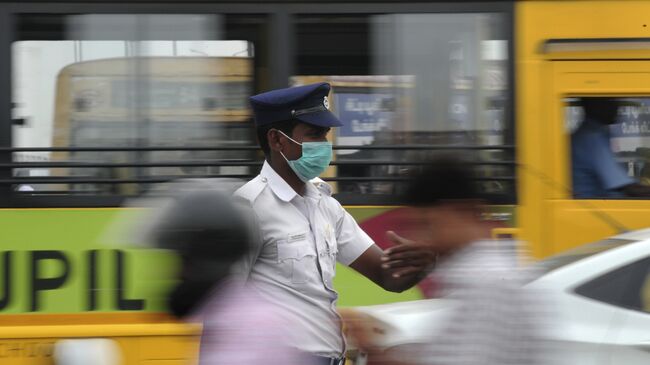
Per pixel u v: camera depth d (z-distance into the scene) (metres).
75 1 11.81
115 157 11.81
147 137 11.86
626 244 9.29
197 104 11.91
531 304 5.71
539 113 12.05
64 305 11.53
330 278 7.67
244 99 11.96
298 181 7.84
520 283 5.80
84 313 11.49
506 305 5.66
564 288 8.94
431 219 6.07
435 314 5.99
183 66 11.91
